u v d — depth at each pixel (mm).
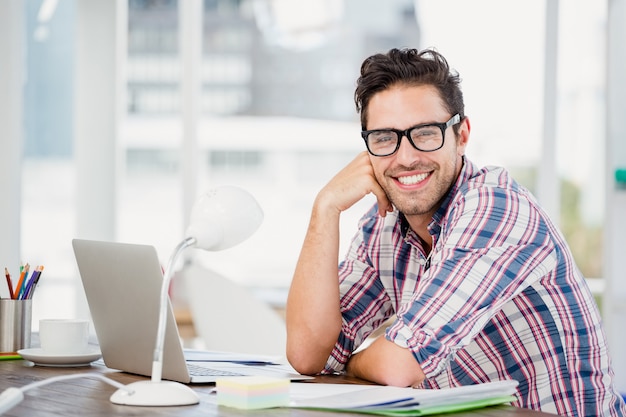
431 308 1604
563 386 1793
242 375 1666
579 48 4395
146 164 4578
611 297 4031
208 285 3277
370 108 1839
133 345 1642
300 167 4668
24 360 1897
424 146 1805
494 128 4426
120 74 4449
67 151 4465
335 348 1919
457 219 1719
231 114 4652
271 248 4617
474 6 4453
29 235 4453
